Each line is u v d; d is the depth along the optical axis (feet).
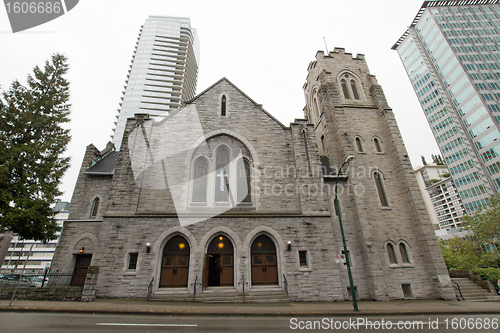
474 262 115.44
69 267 54.08
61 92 73.15
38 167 62.28
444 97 263.49
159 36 380.99
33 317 31.07
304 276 50.85
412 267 60.13
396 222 64.18
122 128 309.01
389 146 73.00
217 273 51.67
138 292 46.80
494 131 218.18
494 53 257.75
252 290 49.06
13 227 57.16
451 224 359.66
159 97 331.98
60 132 69.67
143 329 26.99
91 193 60.03
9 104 64.39
